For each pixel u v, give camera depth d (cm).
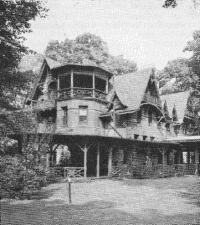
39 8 1546
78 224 1041
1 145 1902
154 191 1956
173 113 4025
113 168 2764
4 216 1137
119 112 3086
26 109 2258
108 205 1440
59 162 3278
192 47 4122
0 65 1839
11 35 1739
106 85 3209
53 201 1543
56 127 3039
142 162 3247
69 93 3000
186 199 1648
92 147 3166
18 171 1736
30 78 2097
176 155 3931
